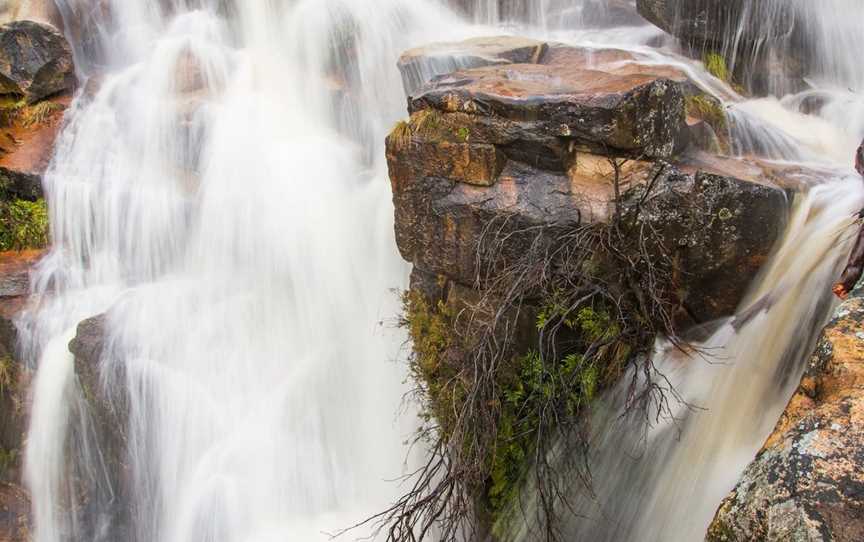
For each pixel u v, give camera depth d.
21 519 7.68
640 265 5.31
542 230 5.45
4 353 7.70
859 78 8.16
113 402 6.96
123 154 8.68
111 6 10.03
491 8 10.26
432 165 5.84
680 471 5.25
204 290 7.72
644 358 5.49
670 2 8.01
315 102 8.93
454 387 5.58
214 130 8.45
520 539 5.81
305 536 6.78
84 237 8.34
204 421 7.10
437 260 6.07
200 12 10.05
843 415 3.28
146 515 7.29
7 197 8.44
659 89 5.37
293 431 7.16
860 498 2.98
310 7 9.11
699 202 5.20
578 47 8.02
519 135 5.50
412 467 6.74
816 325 5.00
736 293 5.47
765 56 7.92
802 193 5.50
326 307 7.46
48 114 9.12
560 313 5.39
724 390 5.26
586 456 5.30
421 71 7.68
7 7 9.55
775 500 3.13
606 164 5.43
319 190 7.85
